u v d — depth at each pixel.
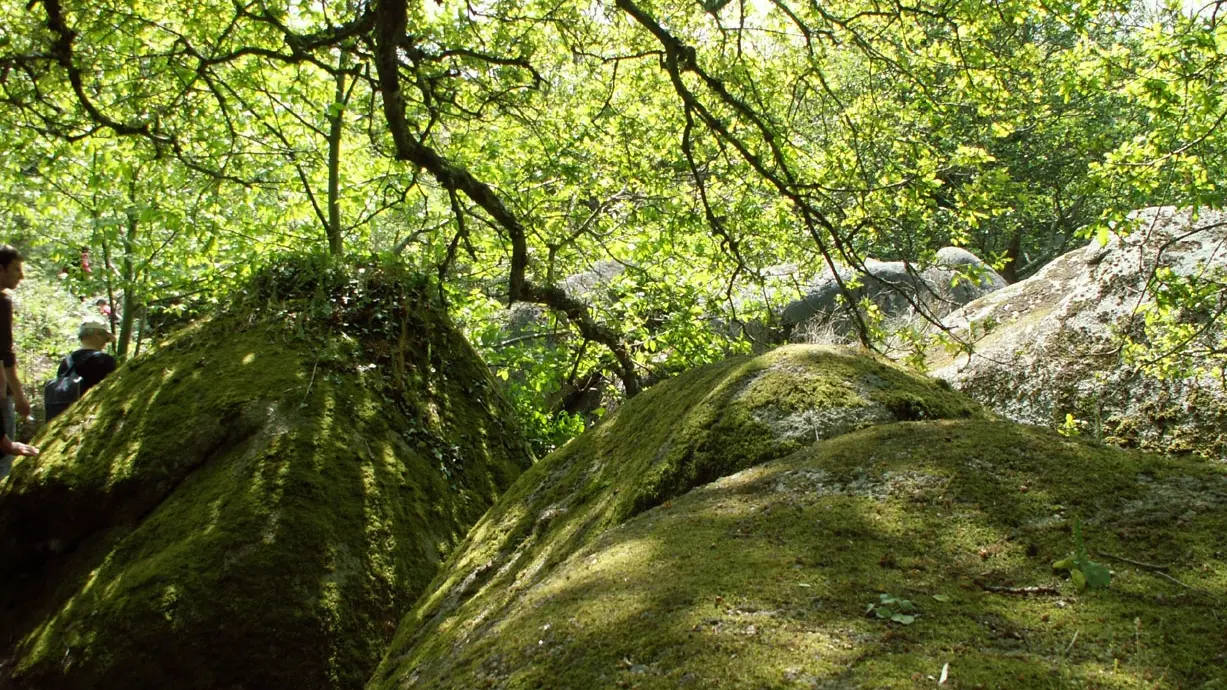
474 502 5.41
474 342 10.18
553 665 1.60
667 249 9.42
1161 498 1.81
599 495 2.85
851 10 7.54
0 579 4.91
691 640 1.52
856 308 7.04
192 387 5.30
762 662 1.43
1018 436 2.18
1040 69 7.25
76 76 6.66
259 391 5.14
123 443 5.11
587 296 10.80
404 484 5.01
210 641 4.07
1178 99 5.44
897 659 1.39
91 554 4.78
